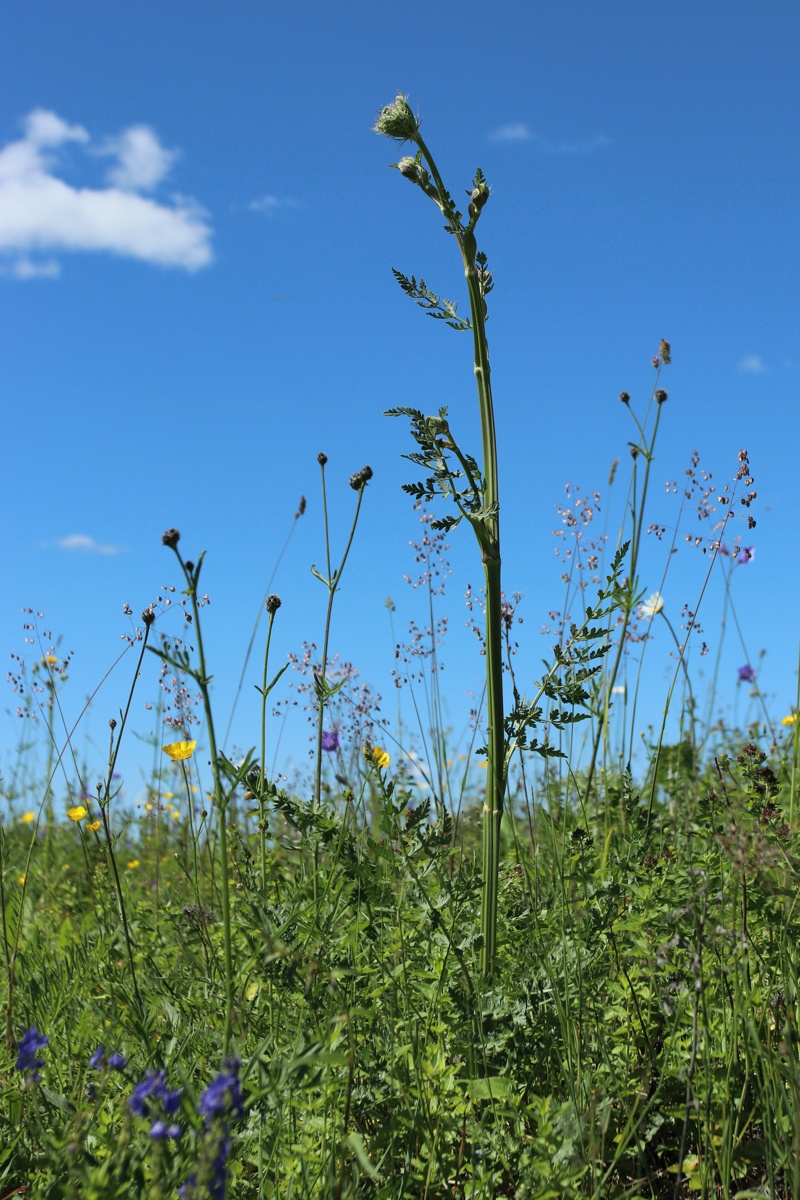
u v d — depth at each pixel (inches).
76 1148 69.2
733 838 89.9
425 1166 81.1
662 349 166.2
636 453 167.6
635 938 98.7
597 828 152.7
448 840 101.7
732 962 91.0
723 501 158.7
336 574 144.6
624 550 107.4
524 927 112.7
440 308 108.8
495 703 104.3
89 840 197.2
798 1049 84.3
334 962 95.2
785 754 174.4
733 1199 78.6
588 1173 80.6
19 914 136.6
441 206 106.5
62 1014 116.3
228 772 83.6
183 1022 104.7
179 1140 71.5
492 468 106.3
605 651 105.7
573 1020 96.0
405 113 105.1
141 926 145.0
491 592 105.3
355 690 170.2
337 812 103.0
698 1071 88.6
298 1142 81.7
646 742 170.1
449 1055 92.3
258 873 121.0
